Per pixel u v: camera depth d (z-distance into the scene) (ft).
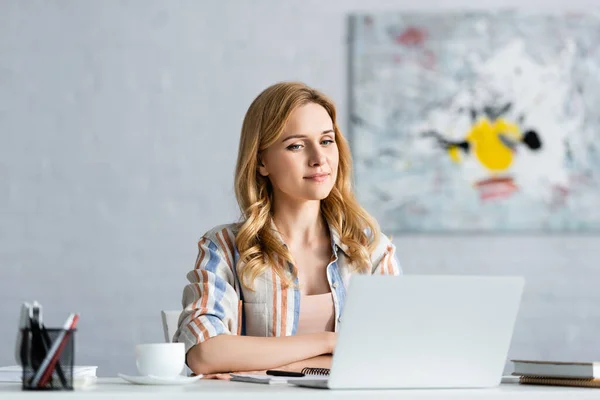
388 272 6.72
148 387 4.13
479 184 12.23
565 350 12.19
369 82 12.35
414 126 12.30
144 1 12.69
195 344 5.46
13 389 3.99
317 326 6.36
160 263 12.46
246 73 12.61
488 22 12.35
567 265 12.26
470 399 3.83
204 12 12.67
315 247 6.62
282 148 6.33
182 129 12.59
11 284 12.37
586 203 12.19
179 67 12.62
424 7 12.44
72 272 12.41
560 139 12.23
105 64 12.64
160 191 12.53
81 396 3.59
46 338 3.82
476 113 12.30
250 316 6.31
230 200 12.52
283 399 3.66
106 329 12.35
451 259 12.26
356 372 4.04
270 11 12.62
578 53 12.30
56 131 12.57
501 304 4.18
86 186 12.52
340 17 12.56
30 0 12.67
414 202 12.23
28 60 12.62
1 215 12.44
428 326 4.09
